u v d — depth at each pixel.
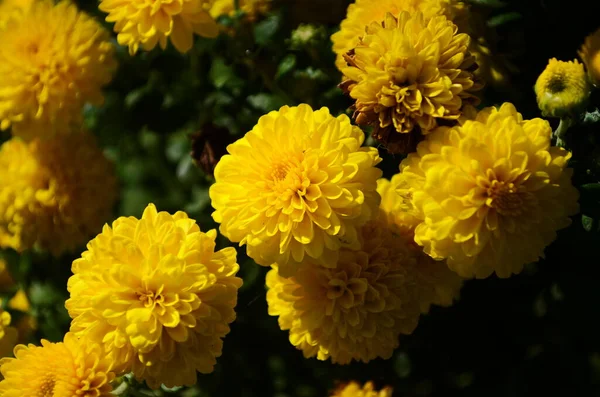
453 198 0.42
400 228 0.45
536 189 0.42
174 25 0.48
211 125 0.52
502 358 0.54
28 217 0.53
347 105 0.50
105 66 0.51
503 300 0.52
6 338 0.48
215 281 0.42
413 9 0.46
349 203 0.42
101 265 0.42
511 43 0.50
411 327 0.45
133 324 0.41
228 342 0.54
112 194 0.55
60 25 0.50
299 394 0.55
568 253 0.49
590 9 0.49
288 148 0.42
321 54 0.50
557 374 0.54
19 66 0.50
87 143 0.55
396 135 0.43
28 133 0.51
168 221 0.43
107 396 0.43
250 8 0.52
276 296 0.46
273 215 0.42
